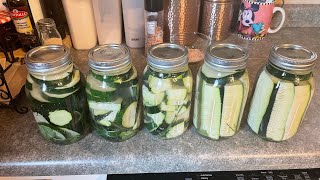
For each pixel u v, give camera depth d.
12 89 0.58
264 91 0.48
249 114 0.53
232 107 0.47
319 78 0.67
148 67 0.48
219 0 0.76
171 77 0.45
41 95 0.45
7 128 0.54
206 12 0.79
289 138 0.52
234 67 0.44
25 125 0.55
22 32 0.65
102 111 0.47
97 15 0.72
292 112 0.47
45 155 0.49
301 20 0.89
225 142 0.52
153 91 0.47
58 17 0.74
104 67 0.43
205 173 0.51
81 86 0.48
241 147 0.51
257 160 0.50
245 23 0.80
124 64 0.45
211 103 0.47
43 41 0.65
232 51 0.47
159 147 0.51
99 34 0.75
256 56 0.74
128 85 0.47
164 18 0.74
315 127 0.55
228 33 0.84
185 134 0.54
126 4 0.70
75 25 0.72
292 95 0.45
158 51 0.47
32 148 0.50
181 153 0.50
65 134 0.49
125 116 0.48
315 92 0.63
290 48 0.48
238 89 0.46
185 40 0.77
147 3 0.66
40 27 0.65
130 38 0.75
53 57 0.44
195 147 0.51
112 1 0.70
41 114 0.47
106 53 0.46
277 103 0.47
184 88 0.47
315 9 0.87
